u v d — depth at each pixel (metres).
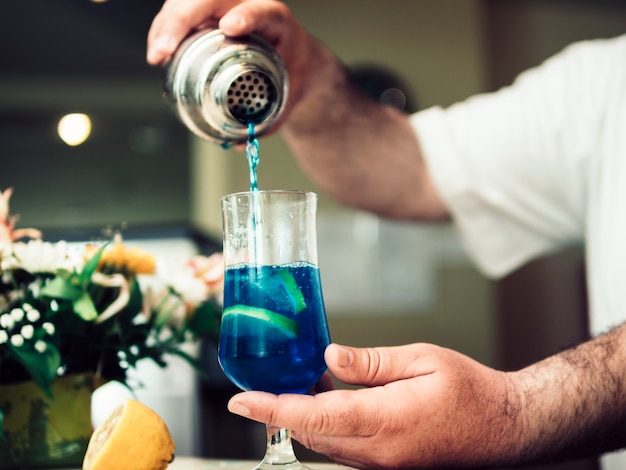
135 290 0.92
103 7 2.96
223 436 2.13
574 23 3.71
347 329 3.44
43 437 0.90
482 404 0.75
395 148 1.35
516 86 1.41
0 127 3.92
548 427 0.77
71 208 4.14
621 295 1.16
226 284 0.77
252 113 0.87
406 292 3.43
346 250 3.44
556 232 1.36
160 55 0.89
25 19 3.02
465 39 3.48
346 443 0.74
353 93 1.29
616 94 1.26
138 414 0.75
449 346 3.43
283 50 1.06
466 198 1.36
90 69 3.39
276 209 0.75
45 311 0.88
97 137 4.10
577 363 0.80
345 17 3.49
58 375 0.91
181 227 2.75
